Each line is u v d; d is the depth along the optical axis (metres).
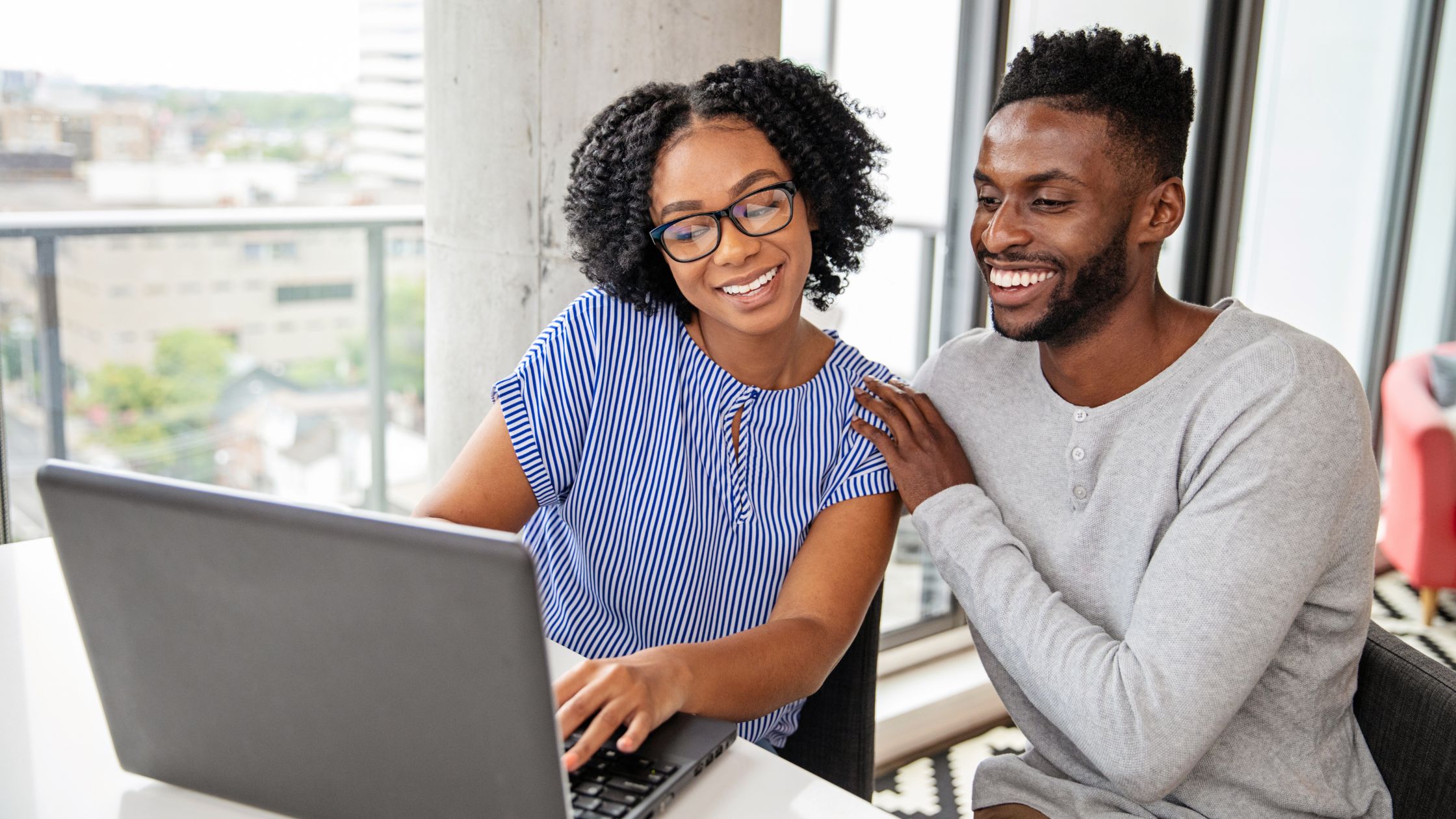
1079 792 1.16
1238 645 1.01
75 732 0.91
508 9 1.65
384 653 0.69
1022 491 1.23
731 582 1.30
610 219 1.28
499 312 1.76
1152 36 2.89
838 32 2.88
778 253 1.22
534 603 0.64
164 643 0.75
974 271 2.71
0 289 2.82
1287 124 3.37
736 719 1.04
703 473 1.29
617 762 0.86
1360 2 3.44
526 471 1.30
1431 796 1.10
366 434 3.67
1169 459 1.11
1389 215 3.82
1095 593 1.18
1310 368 1.06
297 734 0.75
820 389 1.34
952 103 2.69
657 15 1.63
